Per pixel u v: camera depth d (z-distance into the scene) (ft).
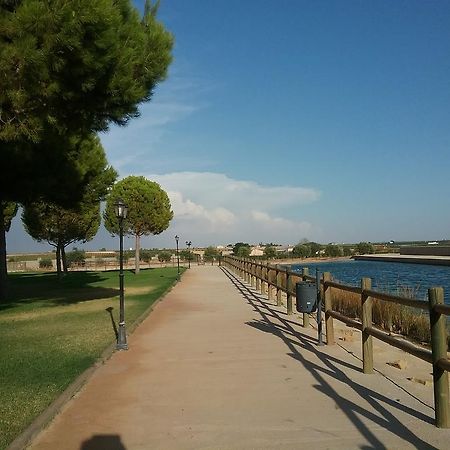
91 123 40.01
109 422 17.97
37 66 28.22
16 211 107.76
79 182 70.59
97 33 29.22
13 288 89.45
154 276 121.29
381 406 18.79
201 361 27.71
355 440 15.49
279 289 54.29
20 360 27.96
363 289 24.11
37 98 31.17
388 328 38.32
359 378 23.06
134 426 17.49
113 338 34.94
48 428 17.51
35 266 219.20
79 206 78.48
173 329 39.55
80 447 15.69
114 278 118.52
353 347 30.86
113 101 36.29
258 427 16.99
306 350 30.01
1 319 47.32
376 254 302.86
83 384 23.25
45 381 23.25
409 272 136.46
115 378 24.39
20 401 20.12
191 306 56.29
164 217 145.28
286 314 47.78
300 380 22.95
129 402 20.33
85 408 19.67
